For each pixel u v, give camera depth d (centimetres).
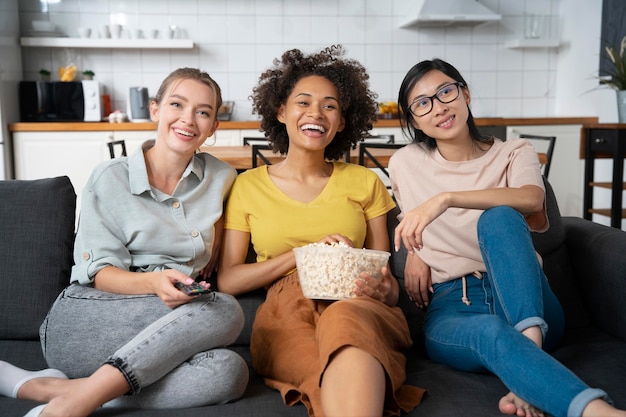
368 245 192
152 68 512
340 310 145
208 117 172
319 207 182
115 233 166
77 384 141
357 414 126
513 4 536
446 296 177
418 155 189
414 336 189
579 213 505
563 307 194
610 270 181
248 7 514
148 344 139
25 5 495
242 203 183
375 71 530
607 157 416
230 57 517
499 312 162
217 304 152
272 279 178
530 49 542
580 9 511
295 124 182
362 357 133
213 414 138
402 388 146
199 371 143
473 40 536
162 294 149
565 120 492
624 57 418
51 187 186
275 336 161
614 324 181
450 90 178
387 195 194
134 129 464
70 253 184
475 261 177
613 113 473
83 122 470
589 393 122
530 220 179
